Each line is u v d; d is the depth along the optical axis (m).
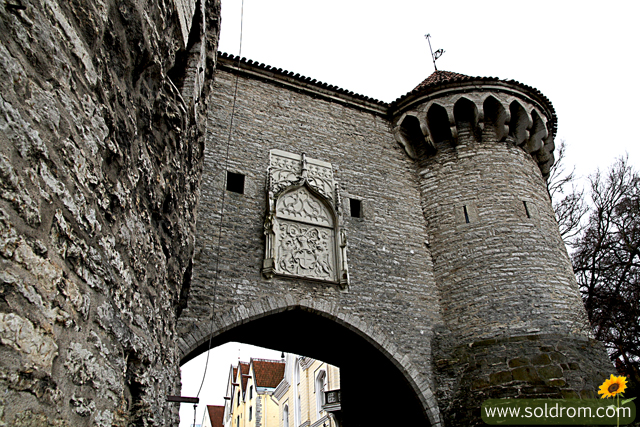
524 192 13.27
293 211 11.80
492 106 14.38
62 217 2.89
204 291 9.94
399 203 13.49
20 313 2.38
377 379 12.82
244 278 10.46
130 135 4.26
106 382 3.50
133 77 4.41
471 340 11.27
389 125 15.04
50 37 2.90
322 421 22.88
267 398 33.91
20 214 2.45
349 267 11.75
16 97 2.52
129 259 4.24
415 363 11.16
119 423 3.80
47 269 2.67
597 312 13.14
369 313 11.30
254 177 12.01
